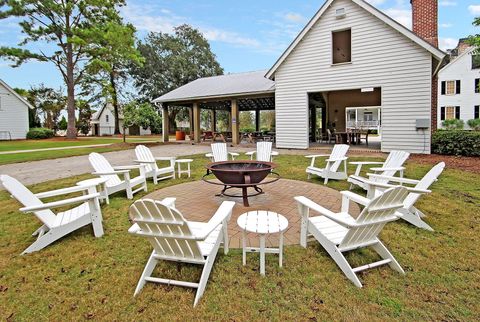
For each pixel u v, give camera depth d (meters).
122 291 2.40
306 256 2.88
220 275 2.57
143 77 32.62
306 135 12.01
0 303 2.28
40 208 2.93
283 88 12.39
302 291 2.34
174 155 11.27
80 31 17.61
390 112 10.24
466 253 2.96
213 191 5.51
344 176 6.05
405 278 2.53
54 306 2.23
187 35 35.62
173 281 2.41
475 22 10.20
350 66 10.82
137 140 21.20
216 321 2.04
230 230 3.57
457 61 22.80
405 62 9.78
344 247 2.64
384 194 2.43
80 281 2.55
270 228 2.54
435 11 10.48
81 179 6.75
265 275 2.56
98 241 3.33
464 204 4.48
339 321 2.01
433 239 3.29
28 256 3.00
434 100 11.08
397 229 3.56
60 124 34.22
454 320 2.02
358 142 14.27
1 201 5.14
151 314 2.12
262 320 2.03
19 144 17.22
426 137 9.69
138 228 2.47
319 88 11.54
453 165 7.68
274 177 6.67
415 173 6.79
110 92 21.42
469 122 21.92
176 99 16.22
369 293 2.32
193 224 2.88
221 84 16.94
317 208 2.82
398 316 2.06
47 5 17.00
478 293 2.32
